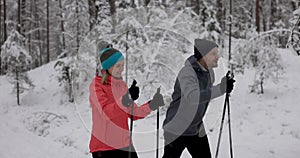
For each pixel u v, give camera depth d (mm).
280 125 6848
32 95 12922
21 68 12242
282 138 6062
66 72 11336
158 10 8789
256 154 5180
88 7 16203
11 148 5520
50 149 5652
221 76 4043
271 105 8266
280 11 23250
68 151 5637
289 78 10547
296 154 5055
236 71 9141
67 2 18688
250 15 25562
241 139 6254
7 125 7234
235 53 8930
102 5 10906
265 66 8891
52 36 29203
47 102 11883
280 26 20516
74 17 16250
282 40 12312
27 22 25531
